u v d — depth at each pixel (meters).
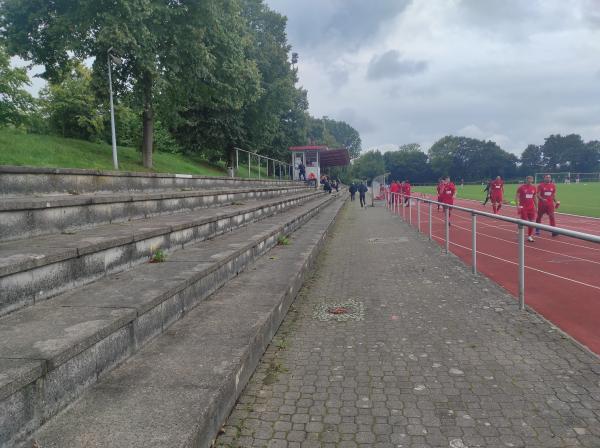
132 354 3.36
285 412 3.27
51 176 7.04
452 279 7.89
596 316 4.51
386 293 6.97
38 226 4.88
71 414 2.48
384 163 134.38
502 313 5.75
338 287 7.43
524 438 2.91
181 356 3.38
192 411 2.54
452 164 133.38
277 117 38.84
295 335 4.98
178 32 20.39
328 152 42.44
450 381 3.77
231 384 3.13
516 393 3.53
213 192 11.15
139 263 5.21
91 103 28.56
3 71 30.67
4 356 2.39
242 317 4.43
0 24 19.83
